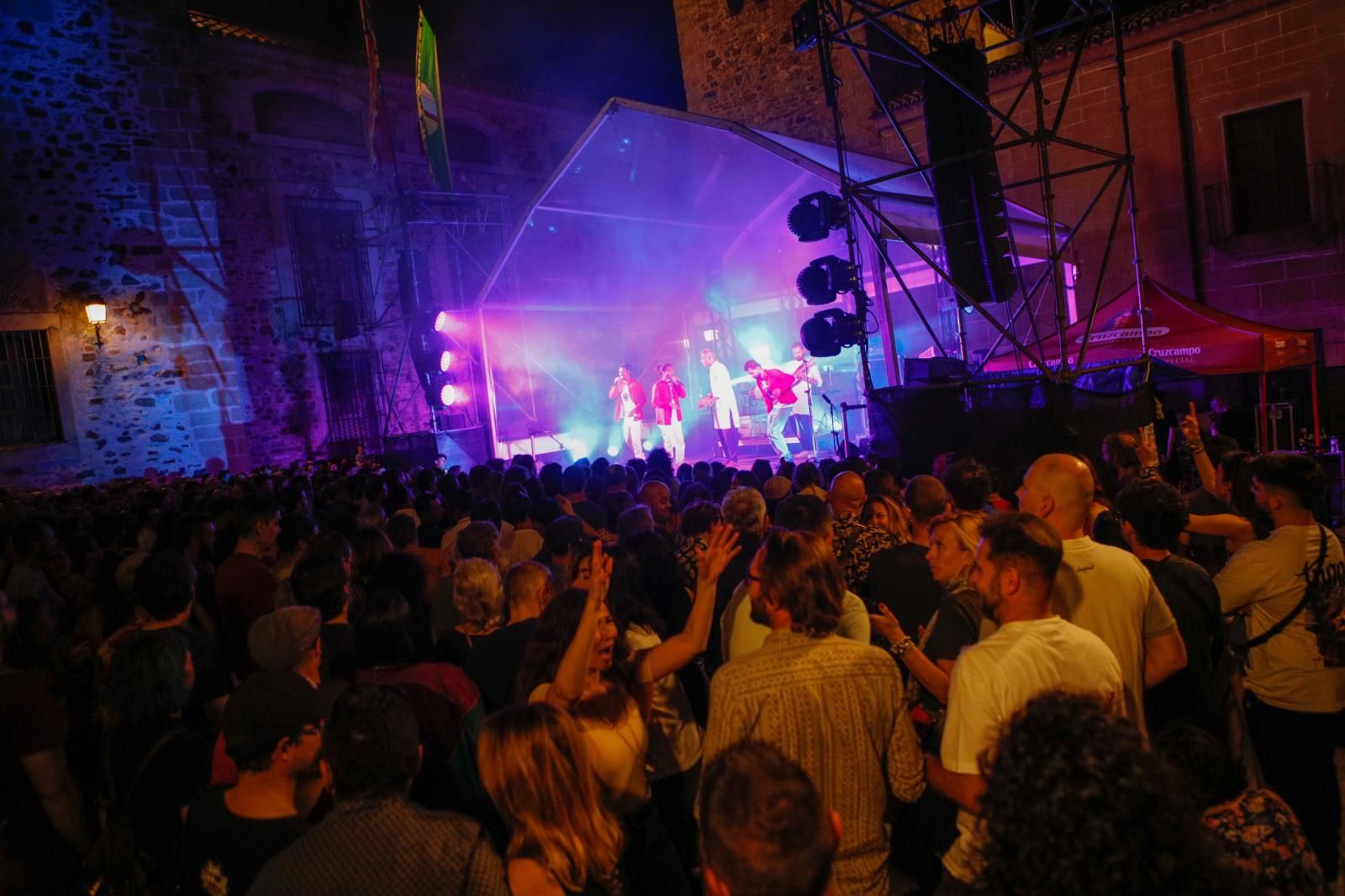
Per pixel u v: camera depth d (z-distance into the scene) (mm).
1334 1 12281
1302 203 12805
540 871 2008
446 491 7559
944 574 3197
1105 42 13953
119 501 8922
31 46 13094
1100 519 3779
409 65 17734
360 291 17062
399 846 1797
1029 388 7070
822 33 8250
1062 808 1226
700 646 2848
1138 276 7391
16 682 2865
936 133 7703
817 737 2293
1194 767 1911
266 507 4508
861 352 8266
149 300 13953
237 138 15680
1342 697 3145
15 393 12742
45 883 2818
